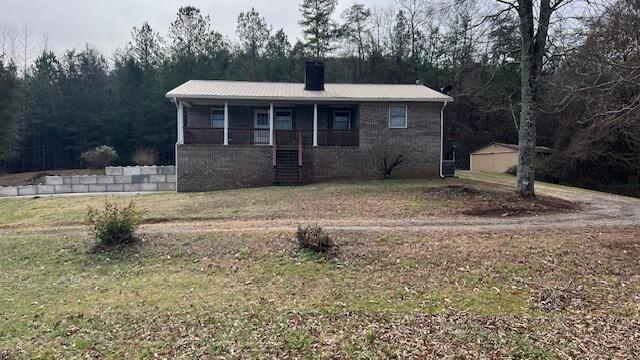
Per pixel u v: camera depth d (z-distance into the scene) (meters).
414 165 20.53
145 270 7.87
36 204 15.98
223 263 8.01
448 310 5.62
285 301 6.11
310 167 20.16
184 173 19.59
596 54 11.78
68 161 43.06
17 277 7.75
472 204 13.17
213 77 39.22
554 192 17.47
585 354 4.36
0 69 34.16
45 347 4.92
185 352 4.63
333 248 8.36
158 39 44.81
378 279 6.90
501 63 16.28
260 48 45.47
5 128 34.34
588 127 25.52
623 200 15.16
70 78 45.72
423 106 20.47
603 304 5.82
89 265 8.29
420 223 10.80
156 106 38.66
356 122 21.30
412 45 42.12
